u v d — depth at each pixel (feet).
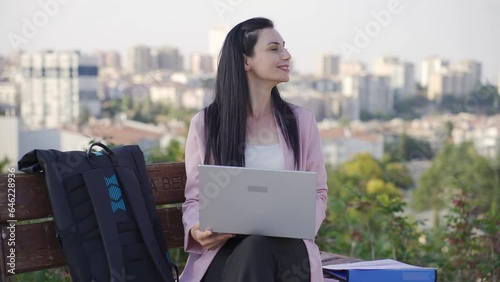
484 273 14.42
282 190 8.57
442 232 16.12
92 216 8.46
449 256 15.34
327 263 10.91
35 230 8.80
